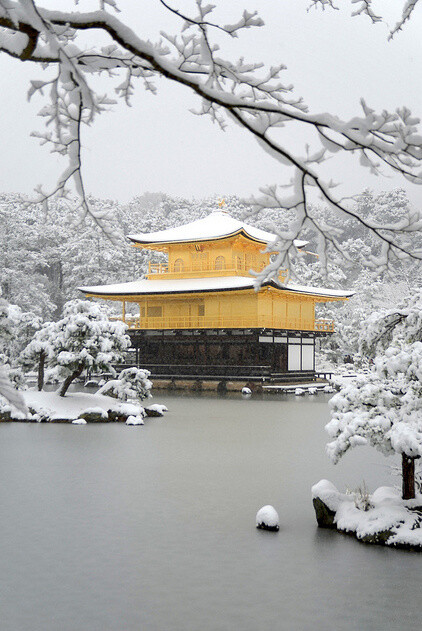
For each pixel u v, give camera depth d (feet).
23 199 14.52
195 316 193.47
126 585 32.94
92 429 93.25
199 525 43.83
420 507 42.45
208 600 31.14
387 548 38.91
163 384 191.62
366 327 49.70
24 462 66.49
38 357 112.57
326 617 29.12
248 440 83.87
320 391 175.83
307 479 59.16
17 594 31.78
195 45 14.01
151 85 15.51
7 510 47.39
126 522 44.37
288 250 14.17
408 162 12.19
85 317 109.29
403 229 13.42
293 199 13.47
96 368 108.37
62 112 13.46
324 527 43.70
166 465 65.62
